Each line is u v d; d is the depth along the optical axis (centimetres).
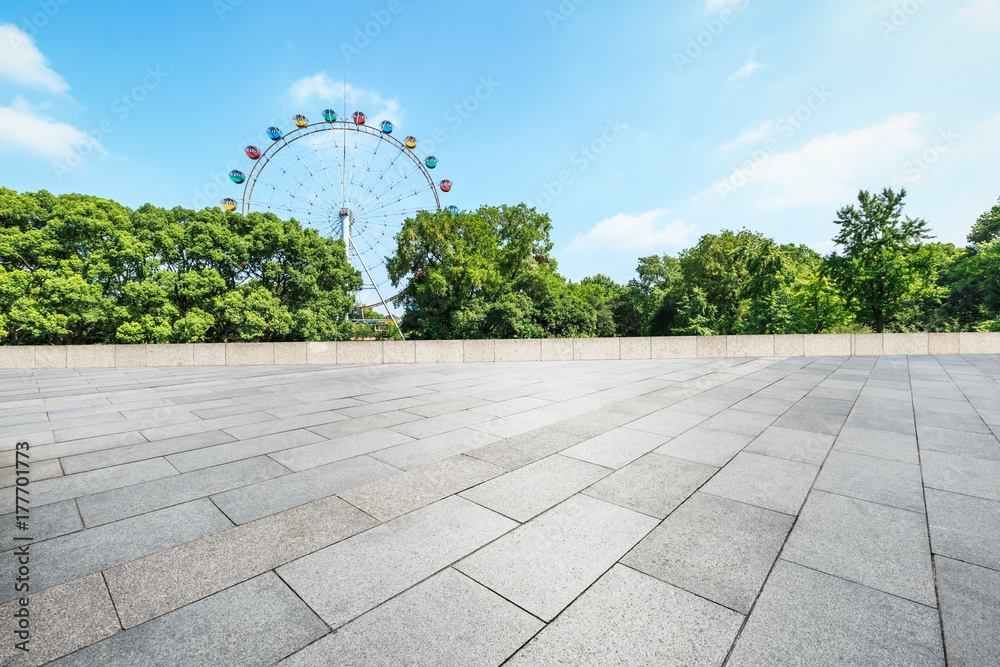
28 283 3105
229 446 625
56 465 544
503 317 4056
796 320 4500
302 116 4731
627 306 6775
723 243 5134
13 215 3188
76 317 3173
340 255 4334
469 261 4512
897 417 772
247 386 1259
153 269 3488
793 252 5619
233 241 3634
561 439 646
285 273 3950
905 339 2148
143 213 3650
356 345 2050
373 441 645
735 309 4953
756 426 715
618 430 695
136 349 1989
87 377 1520
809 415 793
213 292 3766
